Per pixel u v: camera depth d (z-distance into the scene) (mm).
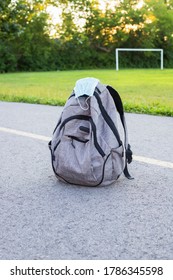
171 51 31141
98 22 29016
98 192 3125
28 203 2959
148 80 15367
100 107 3178
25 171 3723
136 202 2926
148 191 3137
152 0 30734
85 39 28250
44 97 9352
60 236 2439
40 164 3934
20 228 2561
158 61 30969
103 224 2584
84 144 3150
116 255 2203
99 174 3135
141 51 30297
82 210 2807
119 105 3389
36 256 2217
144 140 4875
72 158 3145
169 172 3598
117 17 29328
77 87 3246
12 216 2742
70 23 28000
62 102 8414
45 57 27250
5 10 14375
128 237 2404
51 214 2758
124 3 29891
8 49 25922
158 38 30781
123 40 29562
